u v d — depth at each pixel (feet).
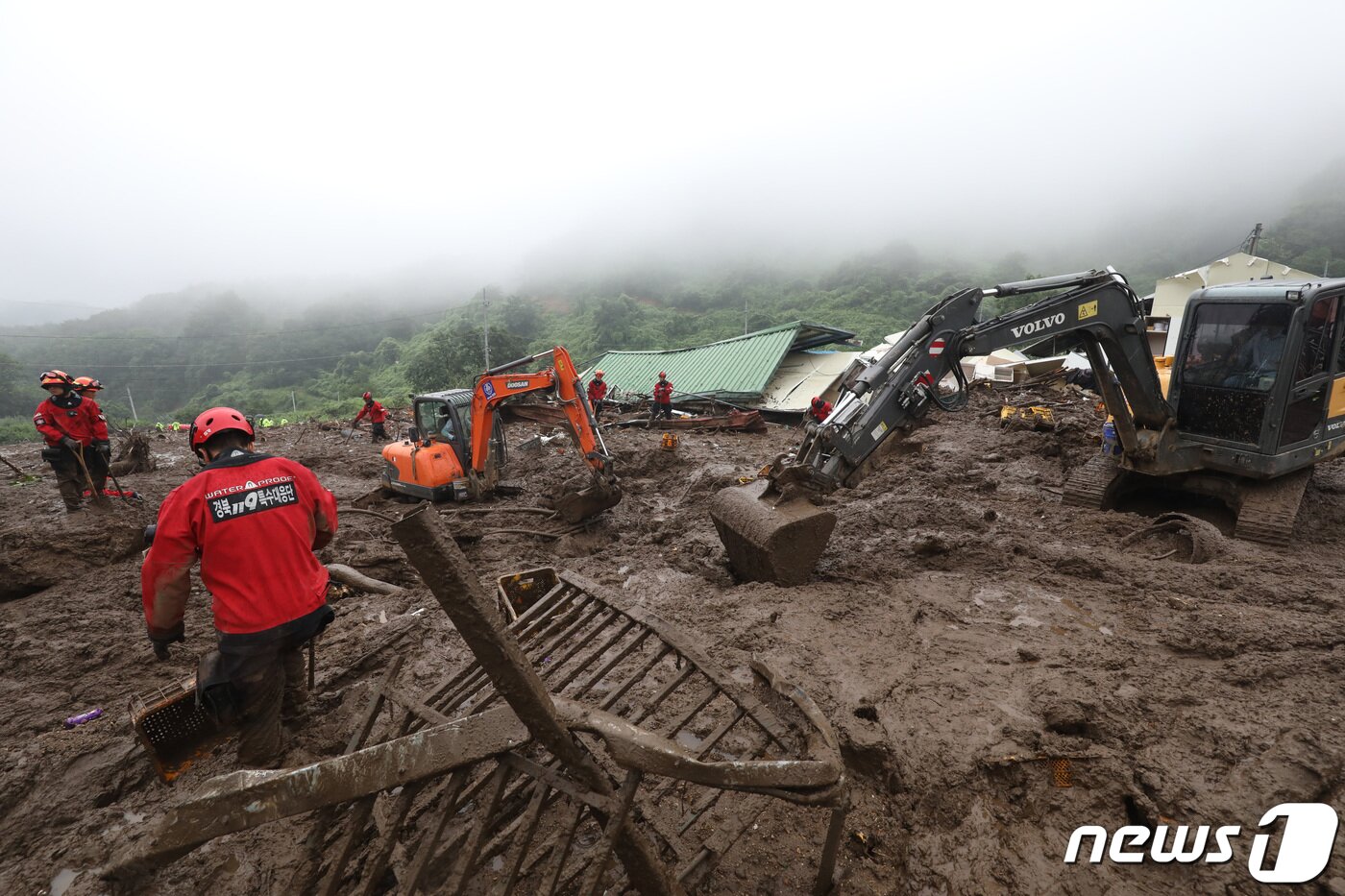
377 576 22.61
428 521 5.24
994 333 20.97
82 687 15.74
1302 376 21.99
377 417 55.47
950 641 15.30
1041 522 25.20
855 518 24.54
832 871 8.48
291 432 64.18
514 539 27.50
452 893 5.95
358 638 16.05
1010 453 36.06
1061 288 23.39
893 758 11.10
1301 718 11.68
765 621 16.16
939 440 41.42
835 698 12.89
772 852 9.40
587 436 28.45
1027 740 11.39
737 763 6.51
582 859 8.23
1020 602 17.40
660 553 23.02
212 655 9.71
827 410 54.39
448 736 6.09
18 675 16.60
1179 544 21.67
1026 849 9.52
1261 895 8.59
